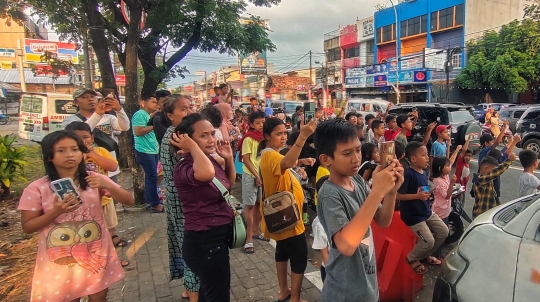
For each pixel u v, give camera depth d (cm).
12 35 2995
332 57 3909
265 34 1299
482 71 2314
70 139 223
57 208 208
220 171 261
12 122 2705
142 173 600
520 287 165
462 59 2522
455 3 2591
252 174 443
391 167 161
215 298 241
